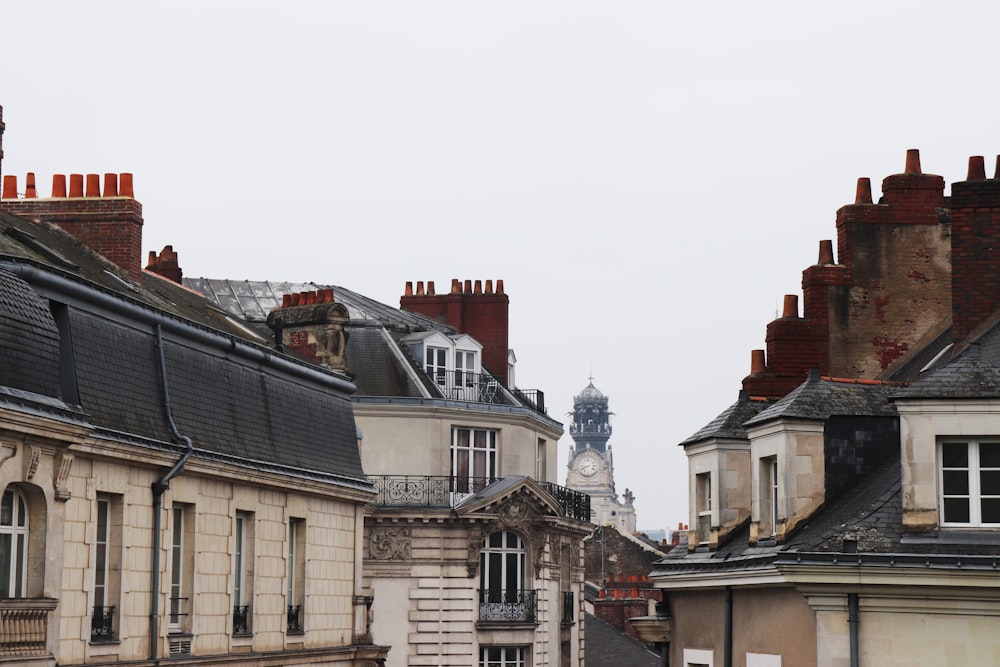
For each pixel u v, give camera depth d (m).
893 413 34.94
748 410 39.81
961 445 30.69
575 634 90.12
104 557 38.25
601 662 101.00
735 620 35.91
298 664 48.84
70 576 35.88
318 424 51.91
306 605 50.16
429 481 79.62
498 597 79.81
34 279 35.19
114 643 37.88
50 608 33.69
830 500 34.31
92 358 37.47
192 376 43.09
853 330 43.34
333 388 53.94
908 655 30.20
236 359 46.34
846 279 43.44
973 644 29.92
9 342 32.22
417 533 78.12
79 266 47.47
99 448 36.62
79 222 53.03
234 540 45.03
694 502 40.12
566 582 88.31
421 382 82.00
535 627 80.62
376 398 79.75
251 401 46.91
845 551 30.59
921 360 41.75
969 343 34.88
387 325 84.12
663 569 40.22
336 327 71.81
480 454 82.62
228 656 44.00
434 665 77.38
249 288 93.56
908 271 43.56
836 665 30.58
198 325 43.56
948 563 29.84
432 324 88.44
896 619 30.38
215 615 43.72
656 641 41.06
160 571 40.19
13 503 33.19
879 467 34.47
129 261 53.03
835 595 30.67
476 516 78.19
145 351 40.69
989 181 36.84
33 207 53.16
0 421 31.17
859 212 43.75
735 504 38.78
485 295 90.44
